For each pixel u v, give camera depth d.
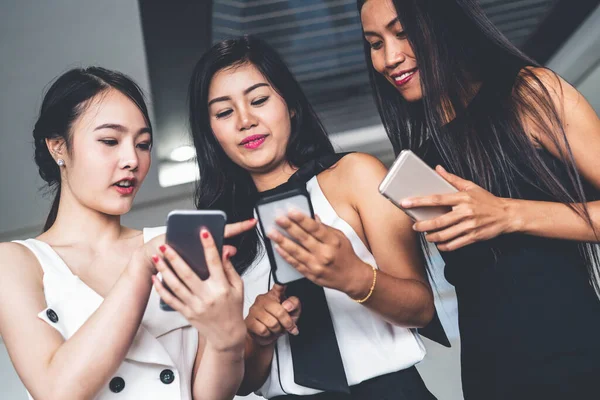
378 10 2.21
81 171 1.86
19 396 6.20
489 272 1.99
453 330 5.95
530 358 1.89
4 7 3.89
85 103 1.88
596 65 5.43
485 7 4.87
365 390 2.07
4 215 6.37
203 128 2.30
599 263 2.11
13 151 5.35
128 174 1.87
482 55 2.12
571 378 1.85
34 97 4.74
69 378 1.59
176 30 4.21
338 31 5.01
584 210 1.89
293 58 5.29
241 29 4.82
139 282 1.64
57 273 1.79
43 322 1.70
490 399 1.97
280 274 1.82
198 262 1.53
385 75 2.29
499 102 2.04
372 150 6.57
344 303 2.12
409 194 1.79
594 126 1.97
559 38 5.23
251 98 2.20
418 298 2.01
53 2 3.90
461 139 2.07
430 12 2.13
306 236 1.69
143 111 1.94
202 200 2.33
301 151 2.27
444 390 5.87
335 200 2.18
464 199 1.80
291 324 1.96
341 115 6.19
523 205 1.88
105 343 1.60
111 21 4.11
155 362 1.75
